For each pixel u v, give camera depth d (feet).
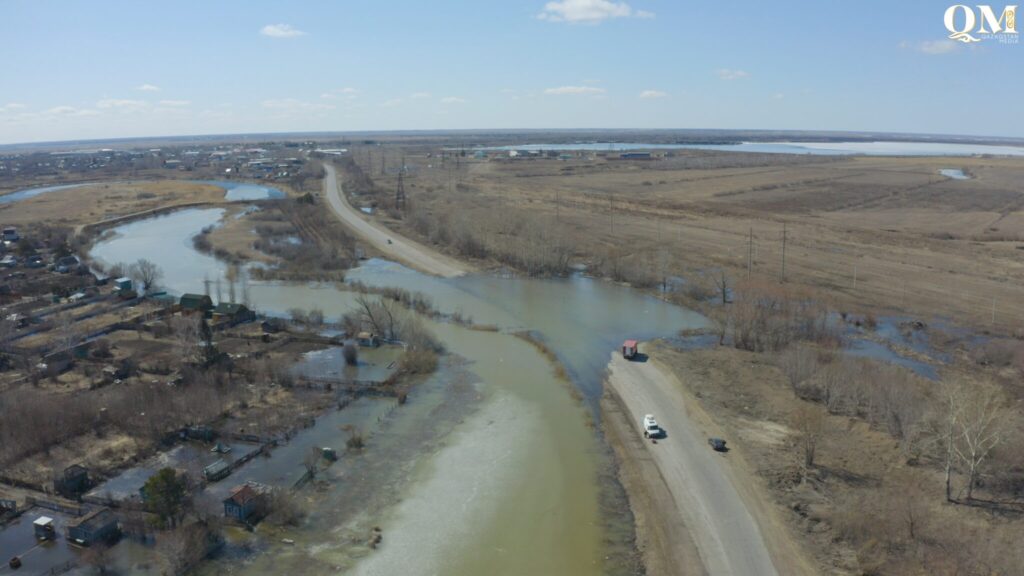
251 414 235.81
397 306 367.86
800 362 258.78
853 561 158.10
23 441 205.67
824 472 197.36
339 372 276.82
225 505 176.04
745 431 225.35
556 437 226.99
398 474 202.18
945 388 225.97
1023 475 188.55
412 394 258.98
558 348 311.47
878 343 312.91
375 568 160.35
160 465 201.77
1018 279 412.36
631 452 215.10
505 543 171.12
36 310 353.10
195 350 276.41
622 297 400.47
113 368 265.54
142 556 161.07
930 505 176.76
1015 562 152.05
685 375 273.75
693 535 172.04
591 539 173.06
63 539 167.12
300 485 193.67
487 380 274.16
